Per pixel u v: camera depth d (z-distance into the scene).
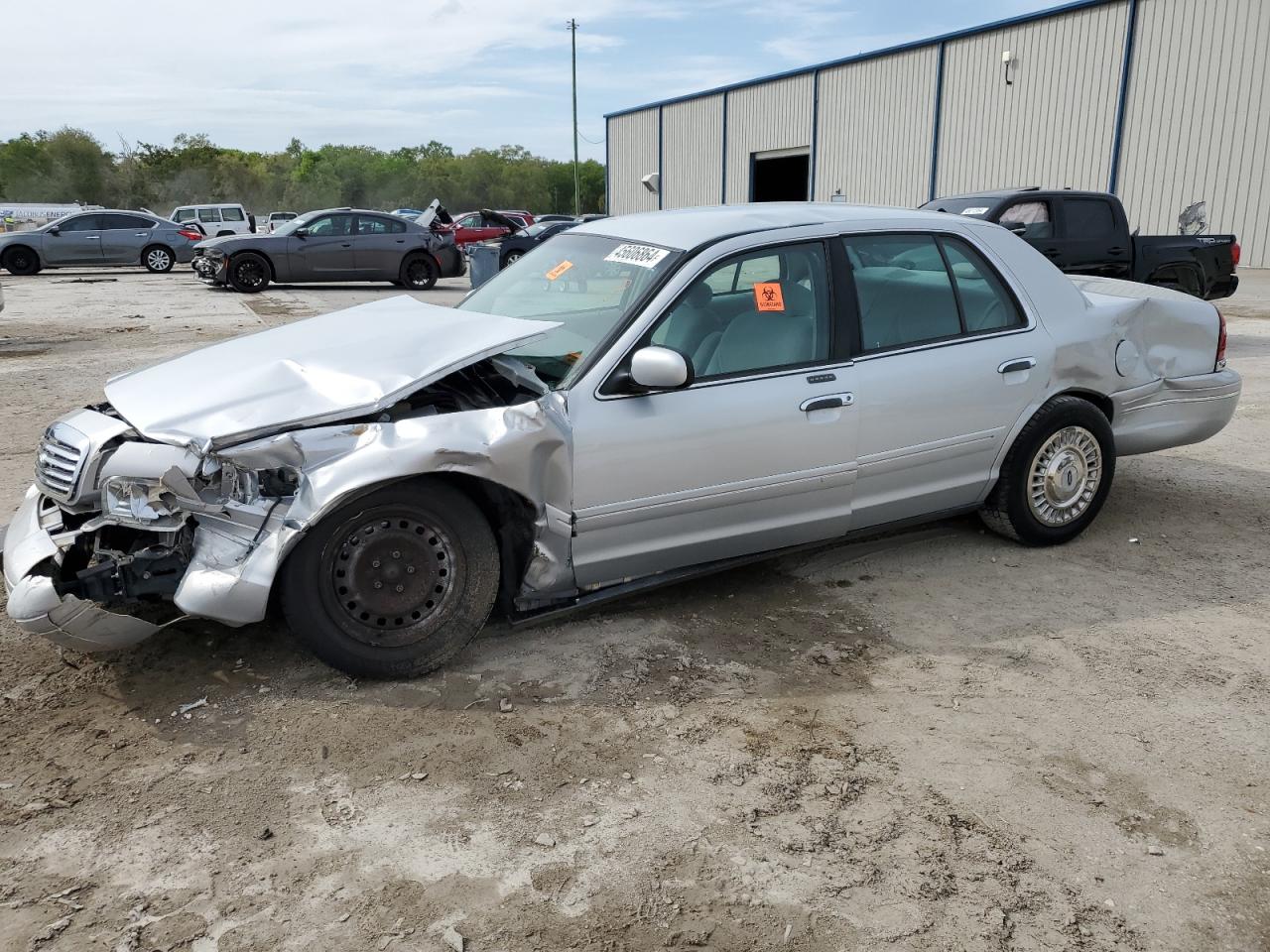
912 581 4.43
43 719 3.21
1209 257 11.95
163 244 25.64
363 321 4.05
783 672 3.59
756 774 2.96
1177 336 5.00
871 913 2.40
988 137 26.20
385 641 3.38
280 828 2.69
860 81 30.09
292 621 3.28
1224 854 2.63
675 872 2.54
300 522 3.10
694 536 3.86
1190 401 5.04
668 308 3.72
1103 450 4.77
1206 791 2.90
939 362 4.22
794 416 3.87
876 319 4.14
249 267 19.16
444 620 3.45
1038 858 2.61
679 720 3.26
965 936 2.33
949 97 27.19
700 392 3.72
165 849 2.60
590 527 3.61
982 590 4.34
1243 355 10.65
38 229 24.84
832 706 3.36
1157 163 22.23
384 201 101.50
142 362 10.36
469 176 106.12
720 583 4.39
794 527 4.06
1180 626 3.99
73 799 2.80
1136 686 3.50
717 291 3.85
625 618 4.02
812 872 2.54
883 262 4.21
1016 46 25.02
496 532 3.63
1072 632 3.93
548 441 3.42
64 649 3.66
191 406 3.28
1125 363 4.78
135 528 3.13
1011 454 4.57
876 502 4.23
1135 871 2.56
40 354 10.93
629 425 3.59
